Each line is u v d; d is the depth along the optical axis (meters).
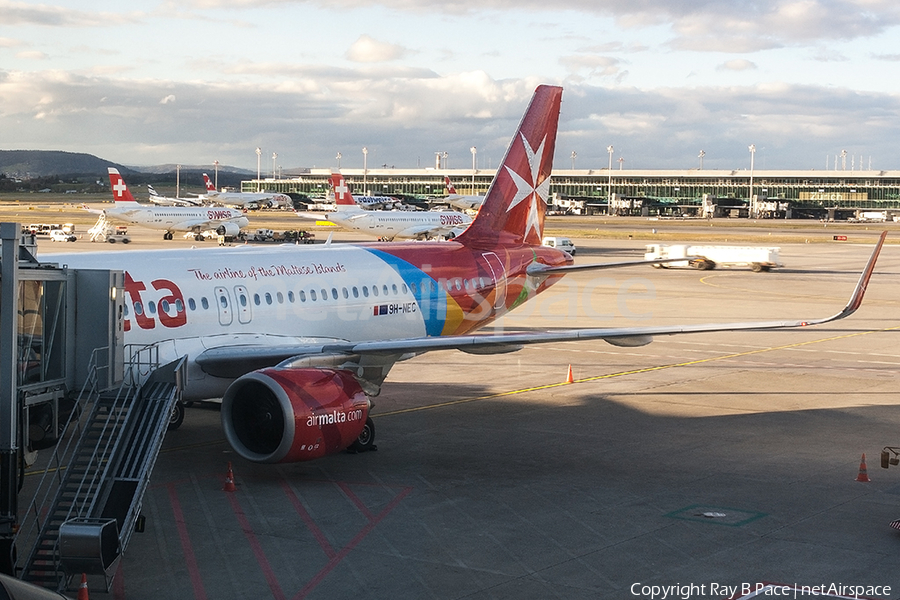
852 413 30.44
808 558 17.52
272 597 15.70
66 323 19.47
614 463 24.38
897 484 22.50
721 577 16.56
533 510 20.42
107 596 15.73
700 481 22.72
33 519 19.62
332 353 23.83
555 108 37.41
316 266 29.67
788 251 115.75
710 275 82.94
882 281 78.50
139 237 127.44
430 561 17.34
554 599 15.60
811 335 48.69
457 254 34.09
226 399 22.41
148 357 23.59
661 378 36.72
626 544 18.25
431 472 23.53
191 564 17.22
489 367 39.25
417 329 32.34
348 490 21.95
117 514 17.30
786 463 24.39
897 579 16.52
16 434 16.70
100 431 18.86
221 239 118.00
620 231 162.12
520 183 36.50
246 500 21.16
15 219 173.12
